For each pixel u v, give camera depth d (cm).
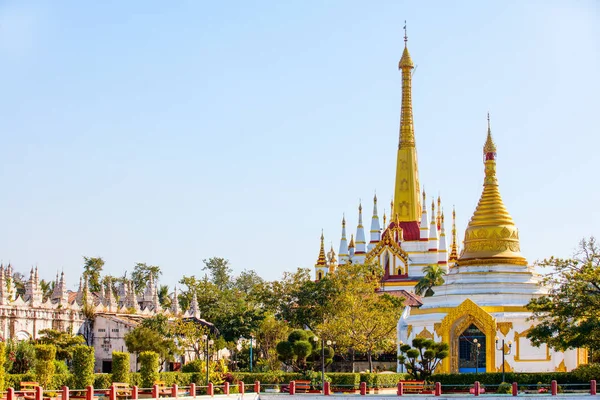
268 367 11481
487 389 8869
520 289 11269
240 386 8638
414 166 18825
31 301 10138
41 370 7756
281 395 8631
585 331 8644
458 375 9194
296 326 13475
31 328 10050
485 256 11706
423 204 18100
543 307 9188
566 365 10644
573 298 8938
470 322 10469
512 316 10619
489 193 12144
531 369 10531
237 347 13825
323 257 18738
